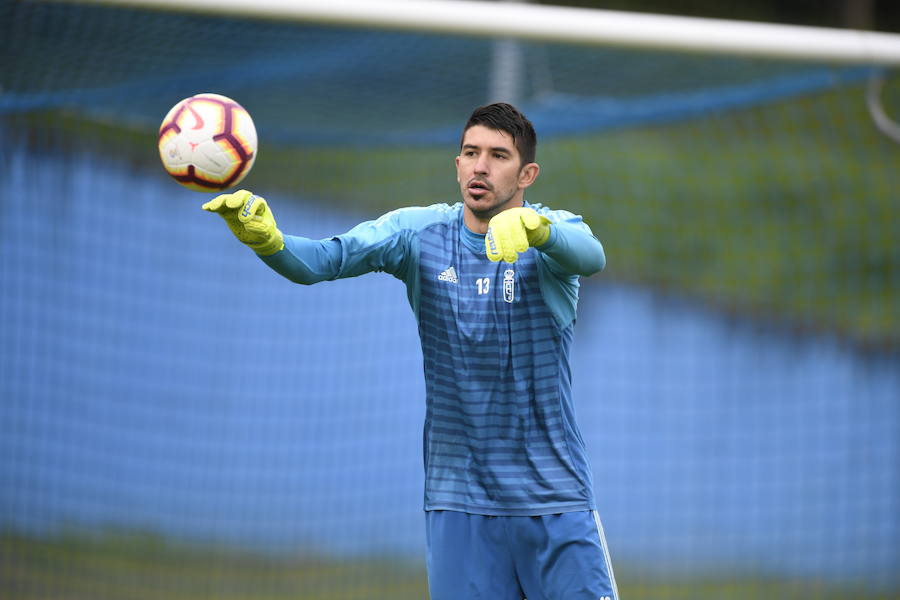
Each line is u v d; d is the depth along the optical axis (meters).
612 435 43.81
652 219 57.12
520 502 13.65
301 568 33.47
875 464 42.44
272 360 42.88
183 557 33.59
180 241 44.56
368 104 31.27
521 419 13.60
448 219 13.88
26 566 31.78
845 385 46.97
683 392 46.84
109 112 32.38
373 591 31.58
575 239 12.41
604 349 49.31
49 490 37.12
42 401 40.00
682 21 24.09
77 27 24.62
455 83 30.14
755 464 42.53
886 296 52.59
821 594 32.25
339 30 25.28
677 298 52.97
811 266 54.94
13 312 39.06
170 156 12.96
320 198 48.66
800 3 67.31
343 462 40.22
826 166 58.22
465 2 23.34
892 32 66.19
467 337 13.48
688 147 60.06
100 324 41.72
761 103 29.20
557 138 37.22
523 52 29.83
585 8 62.22
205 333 42.91
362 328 43.44
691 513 38.94
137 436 40.25
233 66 28.09
